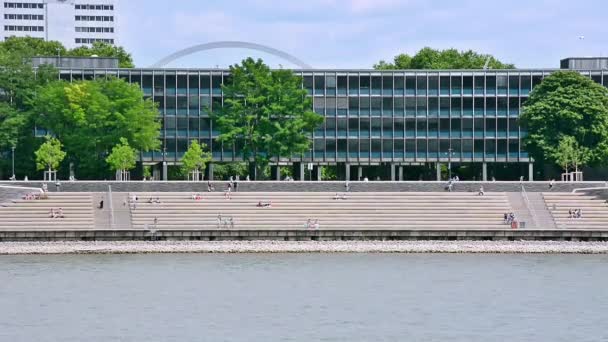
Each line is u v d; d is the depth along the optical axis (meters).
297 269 137.12
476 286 123.94
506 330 99.31
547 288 122.69
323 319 104.31
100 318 104.69
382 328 100.00
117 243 156.50
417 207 177.25
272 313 107.38
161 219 170.75
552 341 94.44
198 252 154.75
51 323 102.19
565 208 178.12
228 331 98.50
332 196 181.38
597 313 107.62
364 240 159.88
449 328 100.12
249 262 143.88
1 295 117.44
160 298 115.75
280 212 173.75
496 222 172.38
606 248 156.12
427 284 125.31
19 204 174.25
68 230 157.88
